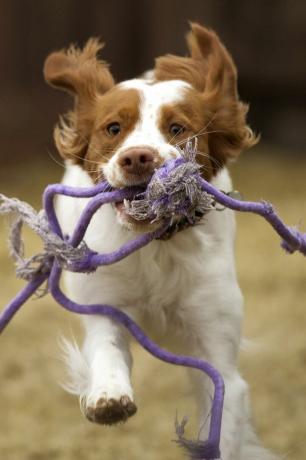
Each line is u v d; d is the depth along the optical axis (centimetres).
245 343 854
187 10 2488
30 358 1177
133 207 613
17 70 2330
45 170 2194
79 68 754
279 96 2612
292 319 1288
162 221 630
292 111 2634
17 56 2323
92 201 634
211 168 733
